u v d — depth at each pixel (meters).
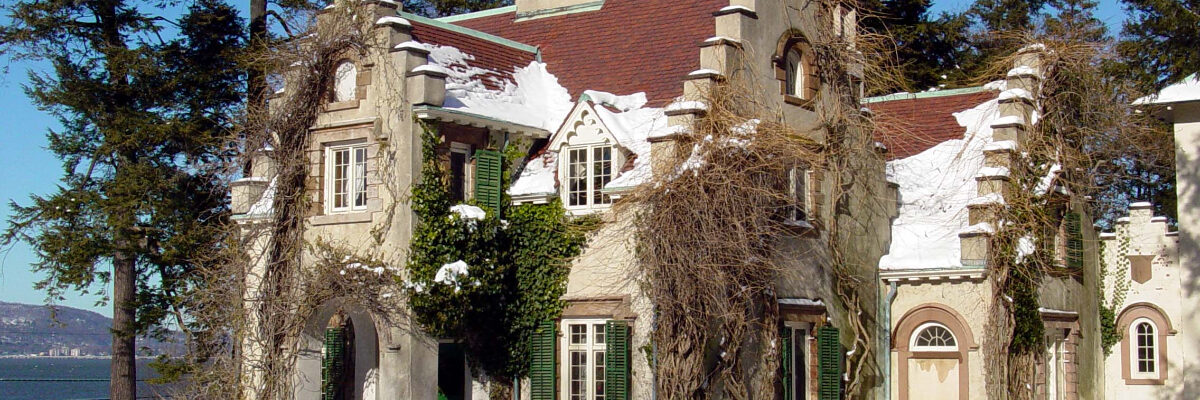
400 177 24.94
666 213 23.66
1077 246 31.83
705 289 23.47
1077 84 31.23
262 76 29.50
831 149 28.20
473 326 25.80
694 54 28.17
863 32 32.72
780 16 27.39
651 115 26.70
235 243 27.16
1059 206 31.45
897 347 29.08
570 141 26.38
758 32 26.53
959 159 31.06
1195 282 27.14
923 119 33.28
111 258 33.94
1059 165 30.55
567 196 26.23
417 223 24.88
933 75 45.94
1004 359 27.64
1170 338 33.47
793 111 27.47
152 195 33.59
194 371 27.31
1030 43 31.36
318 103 26.33
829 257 27.75
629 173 25.19
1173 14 24.86
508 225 26.38
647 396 24.42
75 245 32.53
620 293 25.03
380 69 25.50
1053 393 30.83
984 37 45.44
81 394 113.50
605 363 24.91
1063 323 30.86
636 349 24.69
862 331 28.44
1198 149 27.17
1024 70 30.47
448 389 27.97
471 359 26.05
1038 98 30.59
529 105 28.23
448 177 25.52
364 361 28.20
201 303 28.56
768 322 25.19
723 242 23.47
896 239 30.08
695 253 23.42
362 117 25.61
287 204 26.33
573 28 31.03
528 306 26.27
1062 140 30.98
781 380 25.72
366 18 25.83
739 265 23.70
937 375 28.47
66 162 34.41
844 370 27.89
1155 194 45.59
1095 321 33.66
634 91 28.02
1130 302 34.16
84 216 33.56
